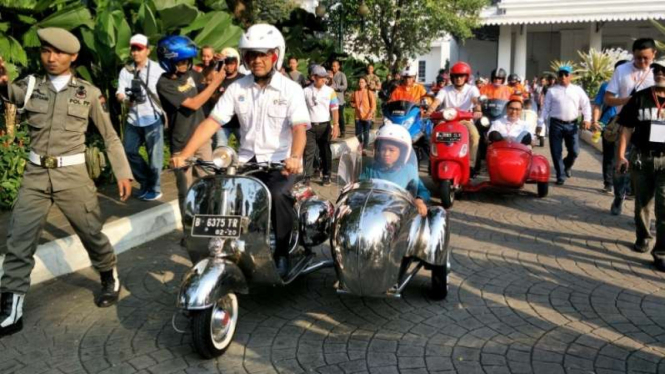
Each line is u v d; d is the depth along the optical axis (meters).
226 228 3.82
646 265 5.58
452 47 37.09
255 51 3.99
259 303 4.69
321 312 4.52
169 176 9.02
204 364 3.76
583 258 5.78
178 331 3.96
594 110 8.52
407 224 4.27
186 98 6.04
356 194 4.24
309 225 4.75
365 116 12.73
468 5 22.70
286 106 4.16
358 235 4.00
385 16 21.78
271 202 4.10
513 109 8.63
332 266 4.87
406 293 4.89
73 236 5.62
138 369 3.71
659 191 5.45
